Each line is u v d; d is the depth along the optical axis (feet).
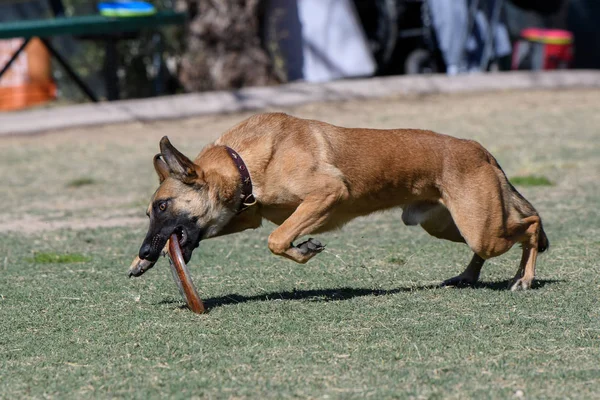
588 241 41.09
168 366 24.43
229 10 95.61
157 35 101.50
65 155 74.79
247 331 27.55
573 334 26.73
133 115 87.71
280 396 21.86
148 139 80.28
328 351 25.44
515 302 30.68
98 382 23.30
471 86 100.78
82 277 36.37
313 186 29.89
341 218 31.86
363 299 31.50
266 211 30.96
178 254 29.07
